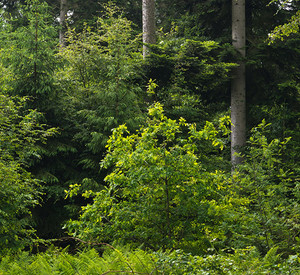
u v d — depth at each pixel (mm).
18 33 13586
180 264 5789
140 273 5555
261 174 8312
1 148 9297
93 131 13539
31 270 6117
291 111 15656
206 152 14859
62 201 13172
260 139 8531
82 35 15211
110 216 9102
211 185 8094
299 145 14812
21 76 13305
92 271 5883
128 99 13398
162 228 8289
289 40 15266
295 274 5465
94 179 13195
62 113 13562
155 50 15203
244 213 8117
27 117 9805
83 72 14797
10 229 8398
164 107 15312
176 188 8125
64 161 13703
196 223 8250
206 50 15422
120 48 14188
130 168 7992
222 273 5770
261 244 7832
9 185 8414
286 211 7934
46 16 13867
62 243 12383
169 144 13141
